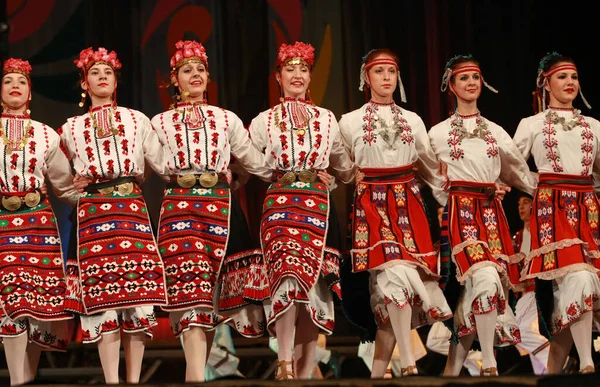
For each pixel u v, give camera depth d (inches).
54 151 220.4
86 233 211.5
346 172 233.5
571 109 240.4
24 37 379.2
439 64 378.0
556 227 231.0
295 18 386.6
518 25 373.7
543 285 235.3
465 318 225.6
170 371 347.3
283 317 211.6
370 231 222.5
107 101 222.2
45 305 215.9
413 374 210.8
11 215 217.5
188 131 219.9
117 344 209.0
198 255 213.9
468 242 225.0
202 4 386.3
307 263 212.2
